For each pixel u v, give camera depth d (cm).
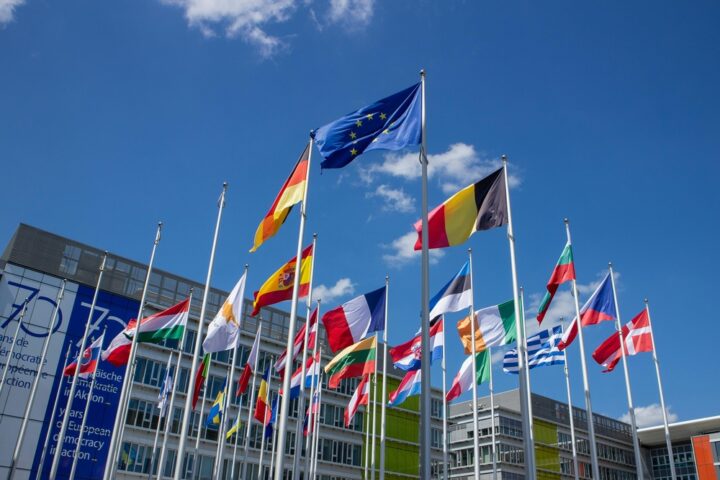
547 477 9225
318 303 3975
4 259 6116
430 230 2361
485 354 3294
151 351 6253
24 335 5516
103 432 5659
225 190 3073
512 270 2295
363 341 3559
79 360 3994
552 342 3669
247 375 3903
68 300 5859
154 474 5841
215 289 7019
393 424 7950
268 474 6612
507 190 2400
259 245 2466
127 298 6219
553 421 9750
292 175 2481
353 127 2233
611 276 3291
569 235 3031
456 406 9656
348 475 7331
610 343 3566
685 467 10481
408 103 2256
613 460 10475
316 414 4203
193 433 6234
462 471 9081
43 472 5222
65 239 6075
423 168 2111
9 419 5209
